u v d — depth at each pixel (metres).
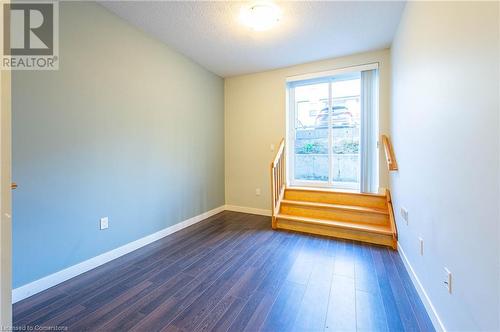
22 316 1.67
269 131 4.31
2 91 0.70
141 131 2.89
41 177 1.99
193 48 3.36
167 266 2.42
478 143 1.08
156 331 1.54
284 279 2.17
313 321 1.63
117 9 2.46
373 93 3.53
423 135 1.84
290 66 4.06
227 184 4.72
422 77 1.86
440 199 1.52
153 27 2.80
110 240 2.55
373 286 2.06
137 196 2.86
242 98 4.52
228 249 2.84
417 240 2.00
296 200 3.91
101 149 2.45
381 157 3.49
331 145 4.09
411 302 1.84
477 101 1.09
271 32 2.91
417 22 1.97
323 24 2.73
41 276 1.99
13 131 1.83
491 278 0.99
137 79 2.82
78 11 2.22
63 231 2.14
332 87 4.07
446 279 1.43
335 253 2.72
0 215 0.70
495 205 0.96
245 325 1.59
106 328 1.56
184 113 3.62
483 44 1.04
